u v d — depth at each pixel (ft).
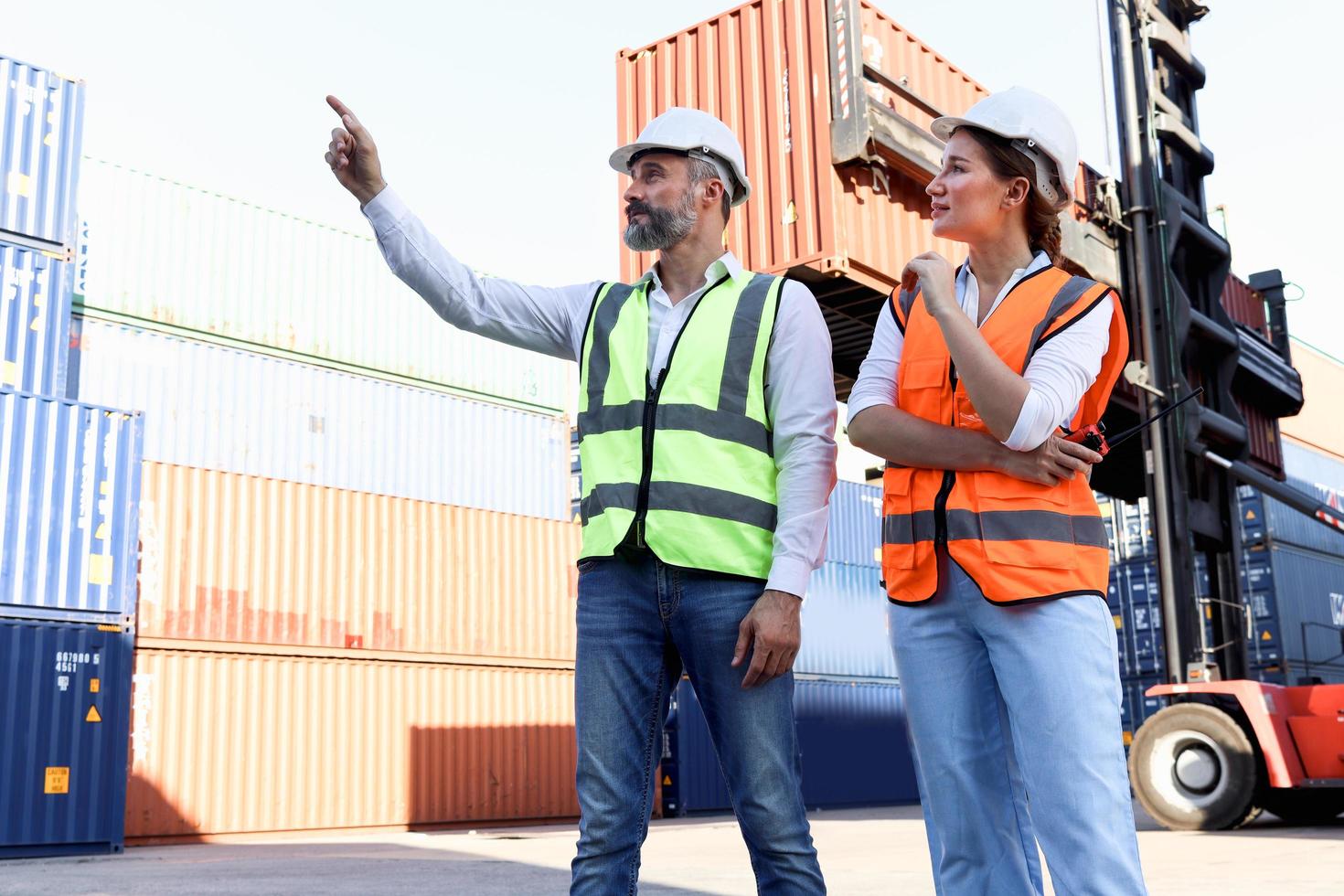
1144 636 73.05
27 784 34.96
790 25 32.63
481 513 55.52
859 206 31.48
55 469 37.11
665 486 7.48
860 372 7.24
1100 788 6.12
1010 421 6.10
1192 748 29.78
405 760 50.37
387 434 57.16
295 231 56.34
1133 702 72.79
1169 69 36.37
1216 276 36.17
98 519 37.83
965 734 6.66
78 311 48.93
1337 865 20.02
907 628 6.79
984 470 6.45
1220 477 35.60
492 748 53.36
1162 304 33.47
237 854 34.37
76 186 42.70
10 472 36.04
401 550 52.26
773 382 7.76
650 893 18.28
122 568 38.17
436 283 8.25
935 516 6.57
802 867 7.39
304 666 48.11
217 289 53.11
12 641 35.37
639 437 7.65
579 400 8.11
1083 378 6.40
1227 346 35.63
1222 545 35.17
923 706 6.72
